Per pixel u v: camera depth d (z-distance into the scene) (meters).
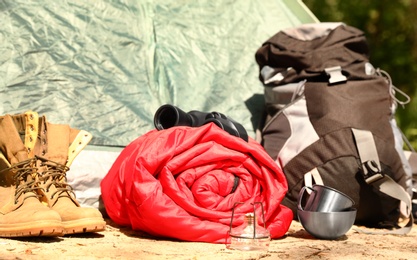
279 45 5.38
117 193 4.25
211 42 6.02
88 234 4.07
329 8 13.18
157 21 5.90
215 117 4.43
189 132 4.11
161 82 5.61
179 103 5.52
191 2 6.20
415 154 5.48
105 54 5.46
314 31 5.40
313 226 4.20
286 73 5.28
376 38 13.23
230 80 5.86
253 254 3.69
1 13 5.25
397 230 4.60
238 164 4.14
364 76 5.10
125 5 5.80
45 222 3.65
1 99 4.89
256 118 5.70
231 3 6.36
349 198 4.27
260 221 4.05
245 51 6.10
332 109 4.87
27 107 4.93
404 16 13.20
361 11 13.14
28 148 4.10
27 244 3.64
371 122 4.88
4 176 4.06
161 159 3.96
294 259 3.65
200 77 5.76
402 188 4.63
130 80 5.43
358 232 4.59
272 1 6.55
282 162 4.84
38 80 5.07
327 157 4.71
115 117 5.16
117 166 4.36
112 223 4.52
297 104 5.06
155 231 3.99
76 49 5.36
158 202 3.90
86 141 4.38
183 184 4.00
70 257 3.42
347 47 5.33
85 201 4.68
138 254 3.59
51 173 4.07
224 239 3.95
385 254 3.88
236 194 4.08
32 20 5.32
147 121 5.25
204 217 3.98
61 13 5.47
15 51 5.13
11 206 3.85
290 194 4.77
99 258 3.44
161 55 5.72
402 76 13.05
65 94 5.10
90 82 5.25
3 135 4.07
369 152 4.69
